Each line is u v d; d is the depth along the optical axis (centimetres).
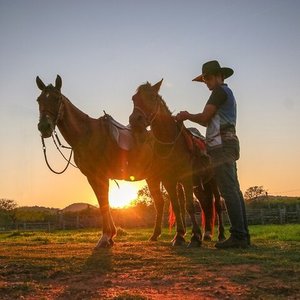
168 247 728
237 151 699
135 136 788
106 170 768
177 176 762
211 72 722
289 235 1159
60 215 4588
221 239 986
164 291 353
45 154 750
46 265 490
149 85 738
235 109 709
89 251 664
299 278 396
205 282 385
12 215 6462
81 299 329
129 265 491
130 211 4191
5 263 512
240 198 708
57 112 724
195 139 793
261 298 322
